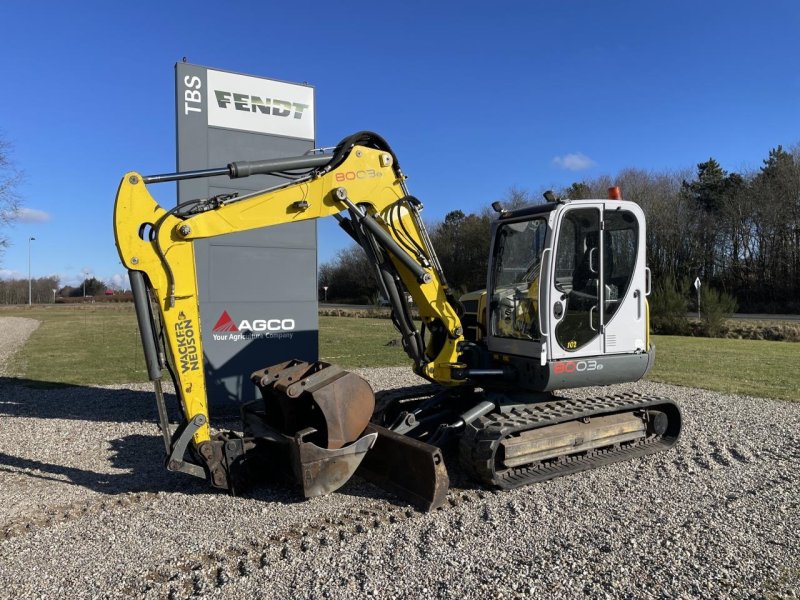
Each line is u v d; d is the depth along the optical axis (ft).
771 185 125.59
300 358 26.11
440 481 14.48
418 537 12.97
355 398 14.98
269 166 15.24
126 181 13.69
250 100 25.22
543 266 16.89
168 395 29.96
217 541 12.80
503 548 12.44
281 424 17.20
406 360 43.47
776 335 63.72
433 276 17.83
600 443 18.19
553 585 10.89
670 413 20.36
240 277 24.80
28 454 19.67
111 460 18.95
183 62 23.85
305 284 26.20
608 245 18.28
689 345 55.47
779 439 21.33
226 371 24.66
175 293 14.12
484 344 19.27
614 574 11.30
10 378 36.19
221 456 15.01
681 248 132.98
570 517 14.16
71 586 10.95
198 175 14.58
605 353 18.02
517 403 17.66
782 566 11.66
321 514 14.26
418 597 10.46
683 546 12.54
